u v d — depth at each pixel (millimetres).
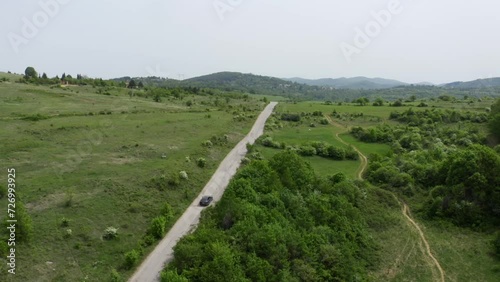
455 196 66938
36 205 51281
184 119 113062
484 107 161000
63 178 60219
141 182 63094
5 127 80562
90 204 53781
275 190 59812
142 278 42250
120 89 172750
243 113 146125
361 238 58031
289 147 102312
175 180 65688
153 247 48562
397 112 149750
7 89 127625
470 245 58188
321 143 104125
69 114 99688
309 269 47500
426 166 79438
